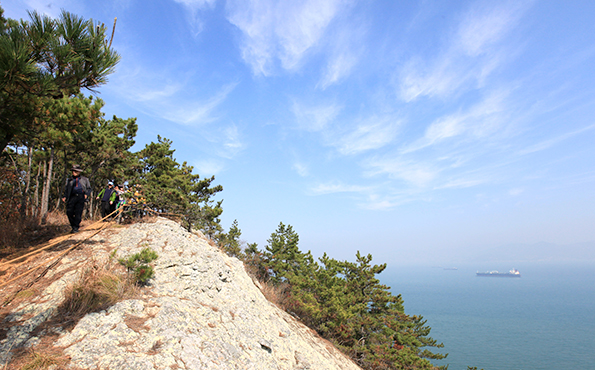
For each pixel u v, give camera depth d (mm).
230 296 8195
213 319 6535
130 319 5172
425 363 19234
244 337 6746
